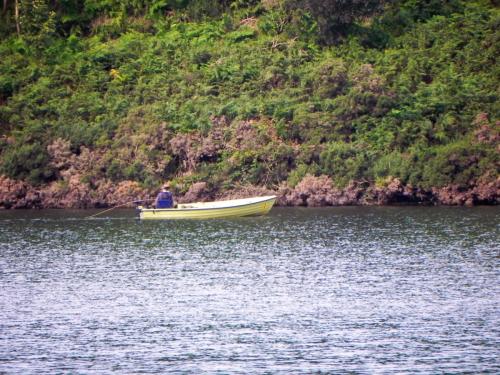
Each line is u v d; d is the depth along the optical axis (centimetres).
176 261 15712
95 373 9844
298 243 17262
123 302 12800
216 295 13125
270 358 10269
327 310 12188
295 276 14288
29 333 11312
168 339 11006
